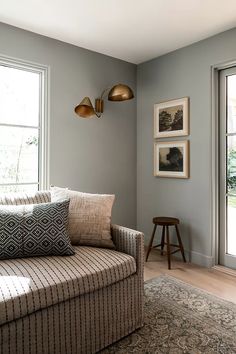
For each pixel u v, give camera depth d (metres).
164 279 2.59
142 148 3.62
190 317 1.94
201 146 2.96
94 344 1.58
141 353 1.58
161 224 2.91
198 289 2.38
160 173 3.38
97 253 1.81
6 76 2.70
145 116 3.57
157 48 3.13
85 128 3.15
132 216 3.68
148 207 3.57
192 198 3.06
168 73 3.27
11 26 2.61
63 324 1.46
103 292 1.63
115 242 1.99
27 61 2.71
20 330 1.31
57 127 2.93
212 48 2.83
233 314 1.98
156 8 2.32
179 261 3.09
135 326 1.79
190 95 3.05
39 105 2.89
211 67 2.86
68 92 3.00
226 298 2.23
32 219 1.78
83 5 2.28
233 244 2.88
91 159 3.22
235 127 2.82
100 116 3.29
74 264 1.63
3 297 1.27
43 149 2.88
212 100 2.87
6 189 2.72
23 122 2.81
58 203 1.91
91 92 3.19
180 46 3.09
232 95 2.83
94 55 3.20
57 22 2.56
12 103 2.74
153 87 3.46
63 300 1.44
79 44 3.02
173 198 3.27
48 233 1.76
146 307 2.07
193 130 3.03
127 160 3.59
